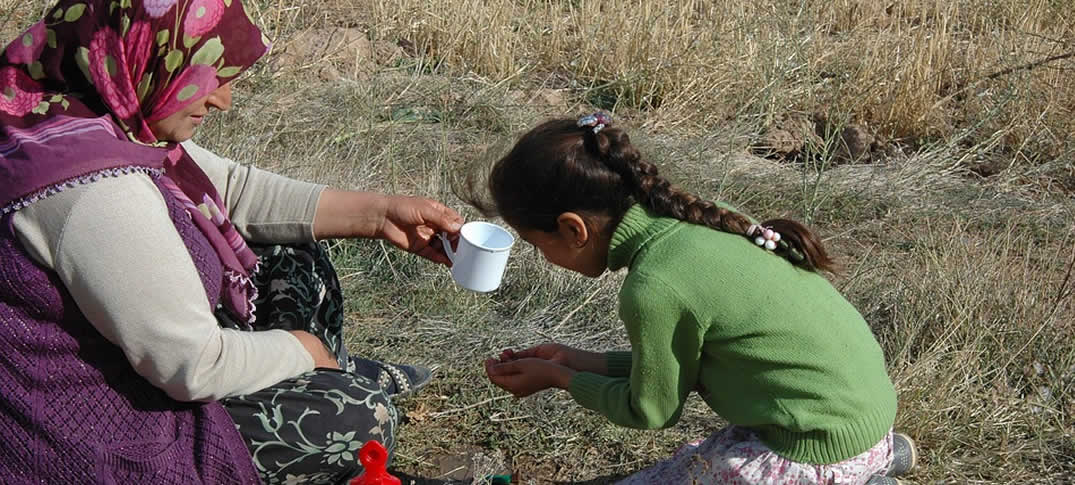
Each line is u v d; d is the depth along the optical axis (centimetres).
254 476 234
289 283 279
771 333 229
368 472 225
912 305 381
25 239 203
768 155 550
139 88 221
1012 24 674
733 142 535
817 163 545
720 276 229
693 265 230
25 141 204
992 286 388
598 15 651
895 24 730
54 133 206
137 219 205
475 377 345
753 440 243
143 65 219
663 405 242
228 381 223
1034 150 546
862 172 515
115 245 202
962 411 328
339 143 499
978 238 455
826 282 246
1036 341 365
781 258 238
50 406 213
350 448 246
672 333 232
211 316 221
